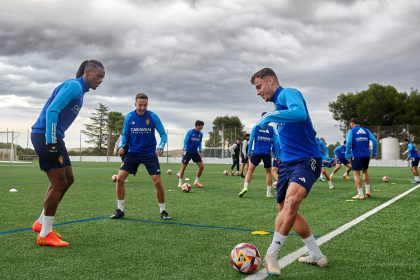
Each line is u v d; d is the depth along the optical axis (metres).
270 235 4.99
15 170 23.31
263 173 22.02
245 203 8.37
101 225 5.65
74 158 51.41
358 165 9.41
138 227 5.51
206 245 4.42
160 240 4.67
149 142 6.29
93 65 4.55
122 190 6.32
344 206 7.95
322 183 14.87
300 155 3.50
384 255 4.02
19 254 3.97
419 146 37.25
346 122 58.91
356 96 58.09
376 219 6.29
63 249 4.20
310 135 3.55
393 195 10.32
